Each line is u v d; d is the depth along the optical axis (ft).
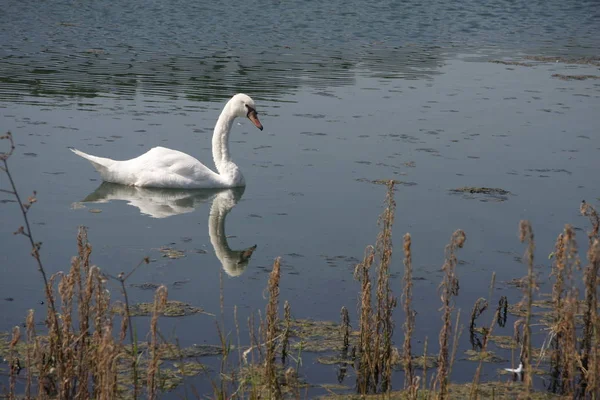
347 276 41.04
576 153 65.67
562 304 32.58
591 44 131.03
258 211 50.83
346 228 47.93
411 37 131.03
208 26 130.52
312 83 90.33
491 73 101.09
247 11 146.72
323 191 54.75
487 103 83.30
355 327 35.81
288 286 39.65
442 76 97.96
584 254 44.01
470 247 45.37
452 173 59.26
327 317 36.60
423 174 58.85
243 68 97.66
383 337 33.91
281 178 57.41
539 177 58.95
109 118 70.38
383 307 33.76
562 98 86.89
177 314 36.11
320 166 60.18
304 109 77.71
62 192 52.31
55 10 137.28
